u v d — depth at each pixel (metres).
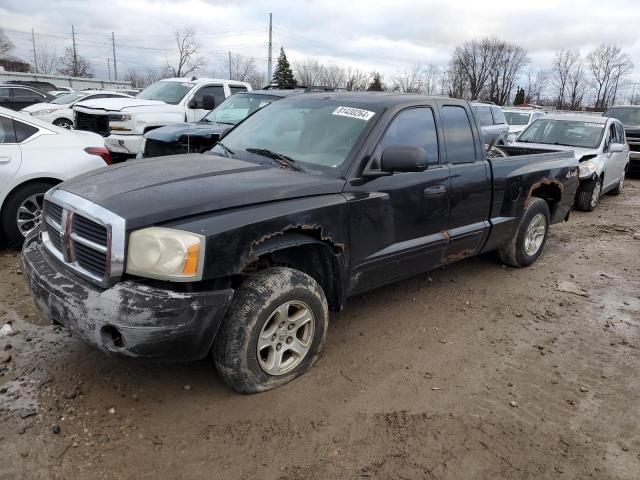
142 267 2.86
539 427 3.19
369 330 4.34
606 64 77.44
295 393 3.38
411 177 4.18
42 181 5.84
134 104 10.59
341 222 3.61
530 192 5.65
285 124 4.43
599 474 2.83
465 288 5.41
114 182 3.39
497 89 83.62
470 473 2.78
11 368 3.49
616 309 5.09
